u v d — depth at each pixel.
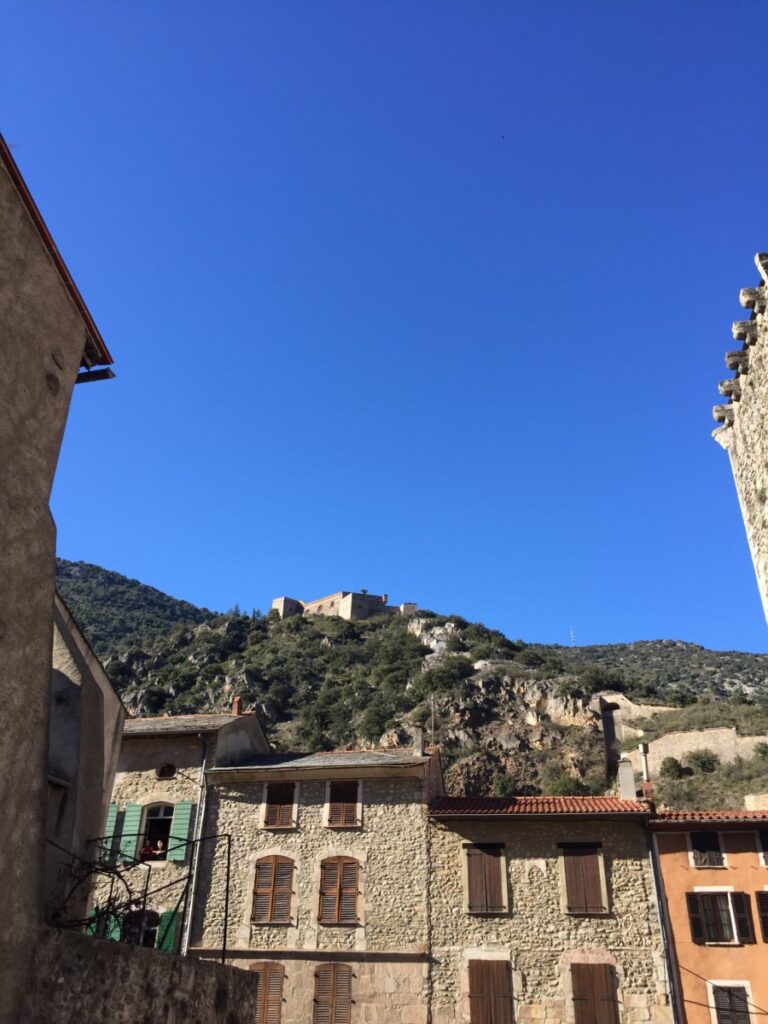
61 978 8.08
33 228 9.10
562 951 22.31
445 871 23.95
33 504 8.58
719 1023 20.88
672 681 119.56
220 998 11.41
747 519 18.69
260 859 25.03
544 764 81.38
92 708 13.25
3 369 8.42
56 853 11.86
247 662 106.88
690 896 22.48
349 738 86.38
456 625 118.06
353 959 23.20
